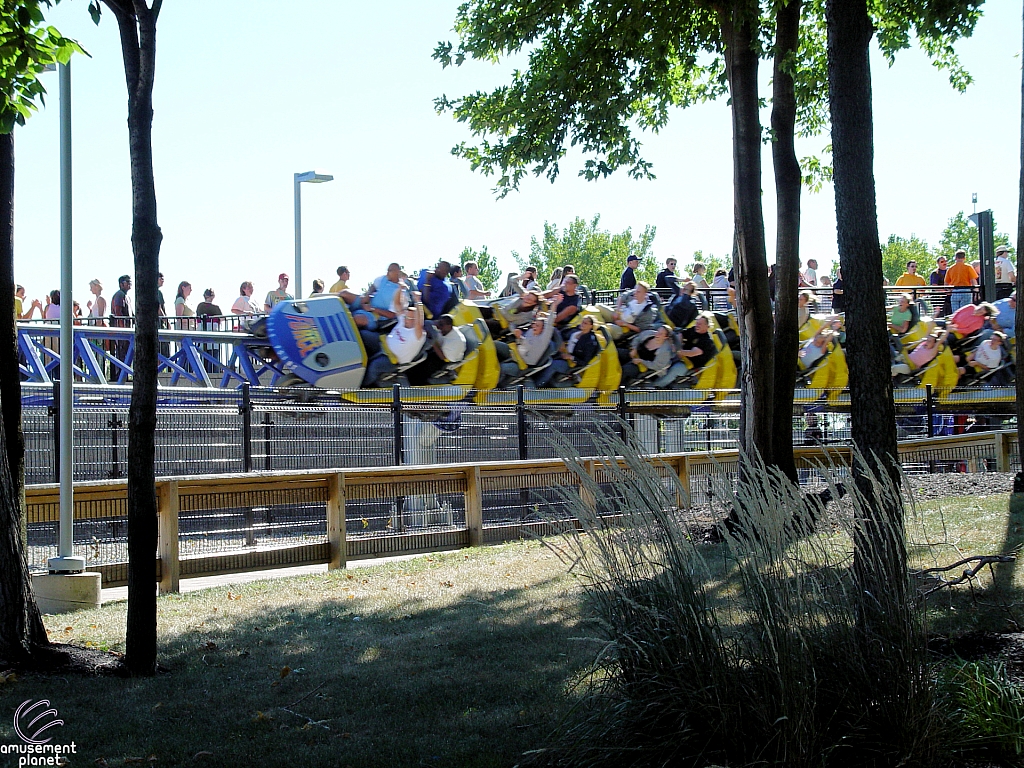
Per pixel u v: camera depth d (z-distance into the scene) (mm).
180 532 11656
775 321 13391
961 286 27453
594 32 15000
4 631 7156
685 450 19422
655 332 21688
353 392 15742
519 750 5277
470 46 15531
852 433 7496
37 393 13820
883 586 4684
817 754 4414
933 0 13156
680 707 4598
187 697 6477
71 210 9695
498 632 8078
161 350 17953
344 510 12375
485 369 19203
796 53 13188
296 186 23781
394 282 18344
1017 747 4535
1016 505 11914
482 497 13992
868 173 7609
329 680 6852
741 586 4688
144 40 6875
